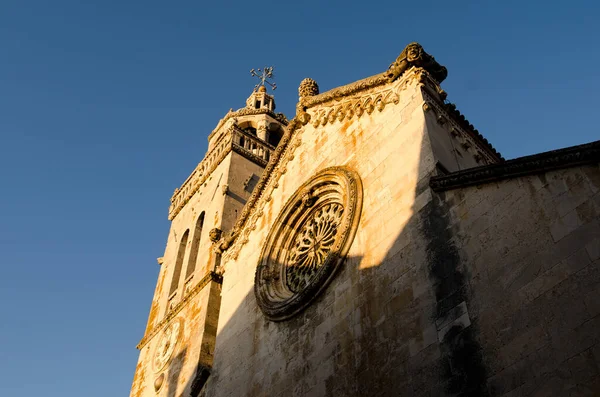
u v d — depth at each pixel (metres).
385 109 20.69
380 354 14.89
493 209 14.09
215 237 32.59
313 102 25.12
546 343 11.34
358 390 14.94
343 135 22.47
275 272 22.44
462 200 15.04
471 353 12.52
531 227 13.01
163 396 28.31
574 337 11.01
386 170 18.70
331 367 16.34
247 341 21.31
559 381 10.77
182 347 29.45
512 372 11.54
